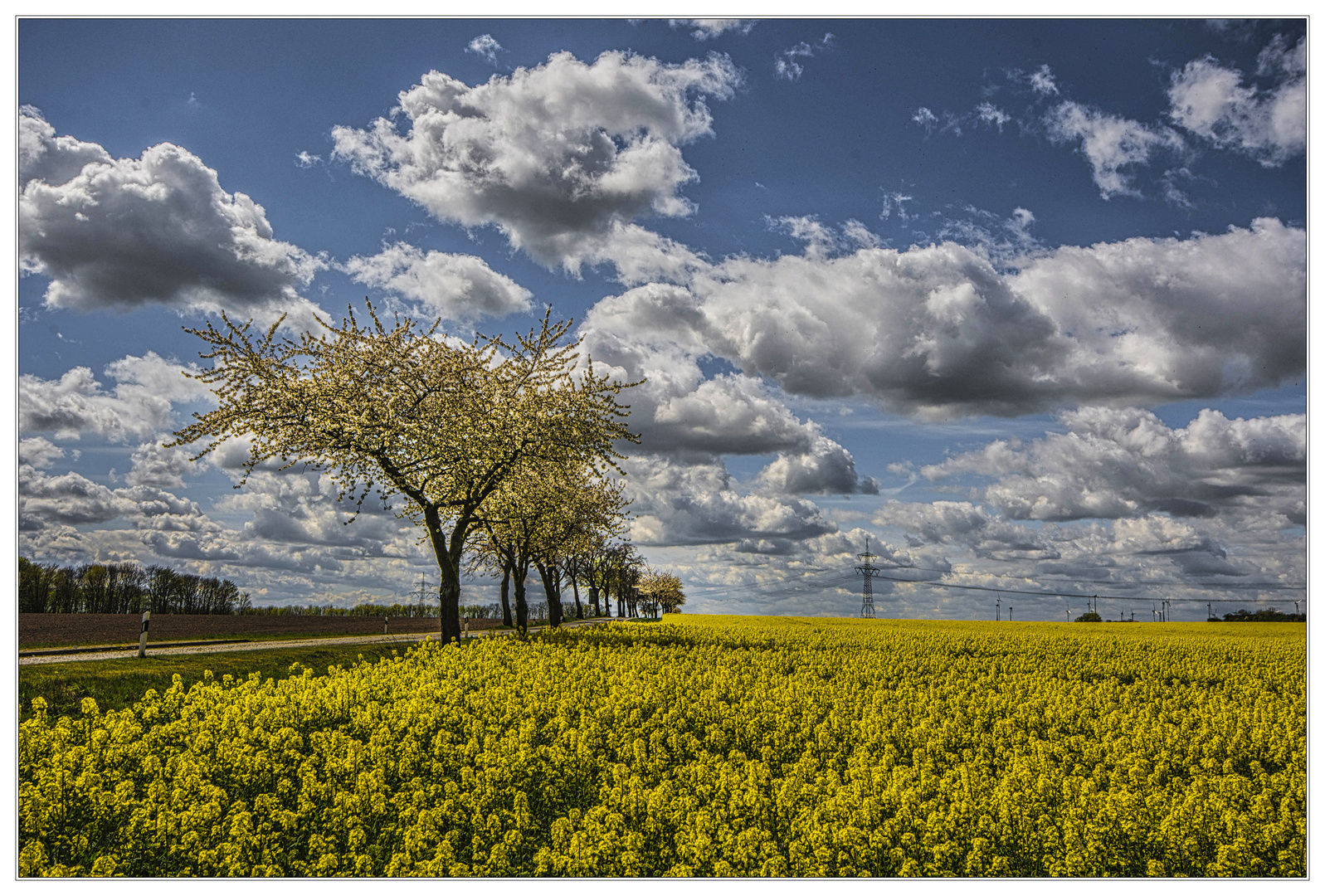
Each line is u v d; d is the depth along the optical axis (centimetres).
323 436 2838
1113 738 1274
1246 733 1247
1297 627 5462
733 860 786
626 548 7475
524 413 3072
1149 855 817
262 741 1136
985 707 1468
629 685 1557
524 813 901
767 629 4228
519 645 2434
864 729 1244
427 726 1230
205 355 2766
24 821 855
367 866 814
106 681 1616
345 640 3095
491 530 4284
